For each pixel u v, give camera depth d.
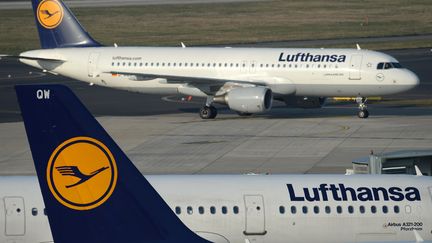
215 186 89.69
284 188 89.69
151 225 70.31
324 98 196.75
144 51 198.25
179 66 195.00
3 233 86.31
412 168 115.69
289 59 190.25
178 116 195.50
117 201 69.31
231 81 190.25
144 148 159.88
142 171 142.50
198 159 150.75
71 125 67.75
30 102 66.81
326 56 188.62
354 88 186.75
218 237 87.81
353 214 88.81
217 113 199.25
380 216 88.88
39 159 67.56
